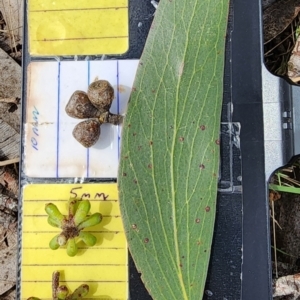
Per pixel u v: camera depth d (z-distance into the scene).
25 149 0.13
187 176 0.12
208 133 0.12
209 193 0.12
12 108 0.16
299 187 0.15
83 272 0.13
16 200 0.16
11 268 0.16
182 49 0.12
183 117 0.12
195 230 0.12
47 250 0.13
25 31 0.14
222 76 0.12
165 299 0.12
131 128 0.12
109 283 0.13
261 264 0.13
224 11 0.12
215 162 0.12
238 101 0.13
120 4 0.14
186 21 0.12
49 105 0.13
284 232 0.15
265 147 0.13
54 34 0.14
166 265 0.12
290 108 0.13
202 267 0.12
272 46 0.16
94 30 0.14
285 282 0.15
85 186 0.13
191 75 0.12
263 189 0.13
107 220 0.13
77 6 0.14
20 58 0.16
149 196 0.12
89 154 0.13
